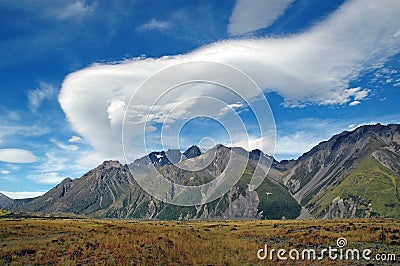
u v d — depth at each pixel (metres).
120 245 37.38
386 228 49.34
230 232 66.00
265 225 86.06
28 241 44.75
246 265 31.47
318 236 46.53
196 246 40.34
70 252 35.22
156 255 33.44
